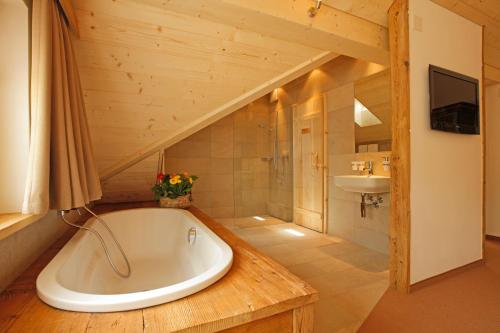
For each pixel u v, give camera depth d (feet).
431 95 6.67
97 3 4.91
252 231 12.11
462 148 7.63
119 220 7.57
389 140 8.57
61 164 4.00
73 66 4.74
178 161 13.82
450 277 7.20
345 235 10.56
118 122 6.88
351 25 6.25
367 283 6.88
